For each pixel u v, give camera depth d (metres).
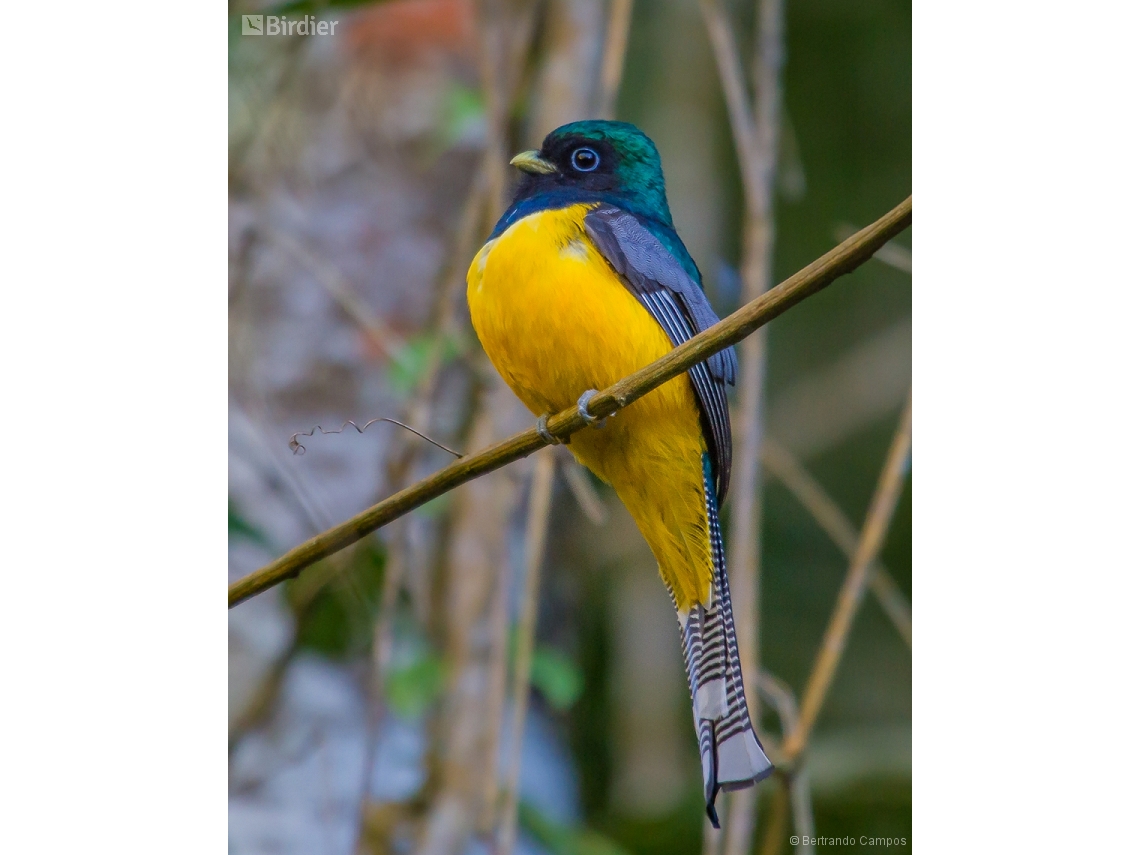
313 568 9.64
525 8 10.15
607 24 10.39
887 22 12.75
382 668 8.73
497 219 9.33
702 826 10.86
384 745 9.83
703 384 8.18
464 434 9.91
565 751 11.19
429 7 10.50
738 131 9.16
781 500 12.51
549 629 10.98
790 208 12.79
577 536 11.21
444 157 10.51
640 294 8.00
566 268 7.87
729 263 12.79
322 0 9.80
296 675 9.85
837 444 12.73
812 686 8.30
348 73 10.42
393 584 8.83
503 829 8.31
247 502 9.85
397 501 6.90
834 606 12.17
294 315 10.08
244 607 9.89
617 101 12.55
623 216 8.23
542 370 8.05
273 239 9.61
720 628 8.03
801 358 13.05
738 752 7.64
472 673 9.79
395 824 9.59
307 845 9.46
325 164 10.30
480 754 9.66
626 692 11.50
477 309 8.10
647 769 11.30
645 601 11.66
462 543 9.97
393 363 9.50
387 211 10.41
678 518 8.23
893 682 11.79
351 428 10.05
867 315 13.08
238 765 9.53
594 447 8.22
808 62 12.79
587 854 9.97
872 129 12.73
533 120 10.21
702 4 9.48
